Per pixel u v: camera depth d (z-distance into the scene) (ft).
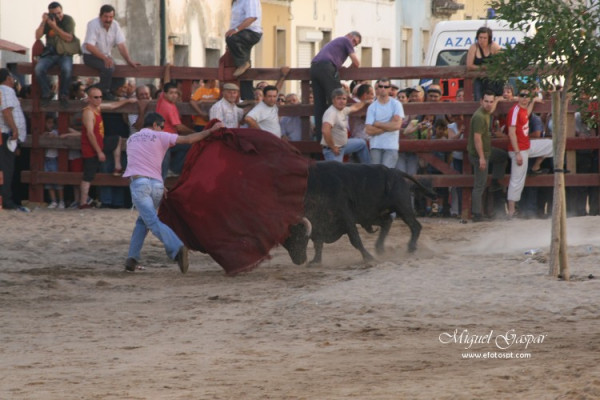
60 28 147.74
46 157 150.10
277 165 96.89
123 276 96.58
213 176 96.32
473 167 141.79
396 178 104.27
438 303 73.67
